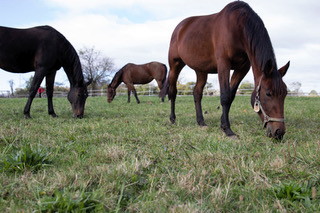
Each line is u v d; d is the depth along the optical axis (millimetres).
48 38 6246
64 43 6484
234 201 1871
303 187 1950
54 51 6305
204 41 4730
